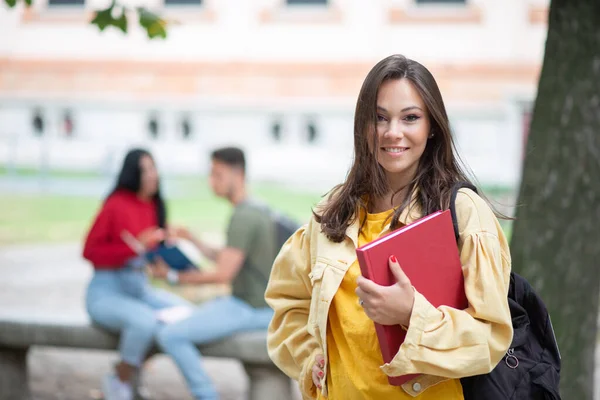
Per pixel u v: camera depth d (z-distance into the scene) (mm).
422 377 2174
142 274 5320
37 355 6914
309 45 20469
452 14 19812
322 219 2381
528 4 19453
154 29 5031
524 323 2336
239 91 20766
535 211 3777
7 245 13367
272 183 20312
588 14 3689
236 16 20719
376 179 2320
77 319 5199
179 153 20922
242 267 4902
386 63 2273
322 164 20359
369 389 2236
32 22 21531
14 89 21594
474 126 19703
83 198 18125
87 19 21391
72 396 5875
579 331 3797
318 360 2422
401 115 2250
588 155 3732
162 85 21031
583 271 3768
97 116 21391
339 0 20312
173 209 16375
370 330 2236
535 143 3797
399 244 2090
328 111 20406
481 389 2215
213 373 6727
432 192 2270
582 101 3715
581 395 3836
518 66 19531
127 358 4965
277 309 2576
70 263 12195
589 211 3752
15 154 21422
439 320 2057
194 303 9547
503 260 2215
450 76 19797
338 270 2295
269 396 4887
